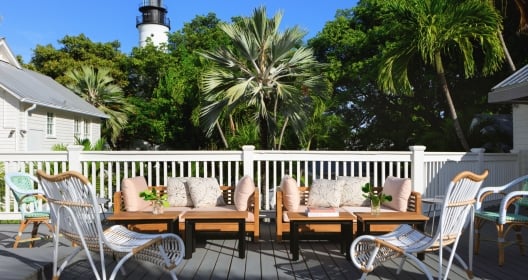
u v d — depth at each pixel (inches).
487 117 436.8
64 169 247.9
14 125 488.7
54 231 136.6
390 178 209.2
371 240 131.2
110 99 808.3
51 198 131.2
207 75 410.0
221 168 243.4
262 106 406.6
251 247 191.2
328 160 244.5
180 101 611.5
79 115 645.9
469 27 342.3
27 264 150.1
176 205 213.2
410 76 563.8
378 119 727.1
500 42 396.8
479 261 166.7
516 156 351.3
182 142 649.0
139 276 146.6
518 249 187.3
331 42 753.6
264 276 146.9
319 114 511.2
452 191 124.6
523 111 350.3
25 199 187.8
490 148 416.5
